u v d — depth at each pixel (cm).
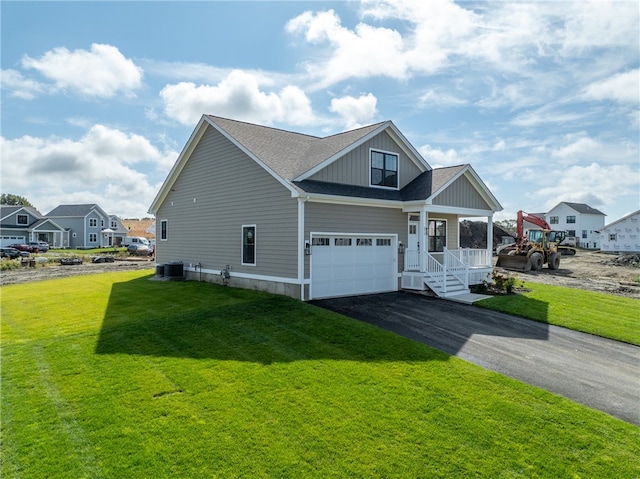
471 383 645
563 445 474
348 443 471
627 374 719
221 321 988
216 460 438
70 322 1005
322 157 1389
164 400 575
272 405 561
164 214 2045
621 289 1780
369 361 734
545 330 1012
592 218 6731
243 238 1480
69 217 6222
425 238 1492
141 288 1562
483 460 442
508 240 5091
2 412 539
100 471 419
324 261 1312
